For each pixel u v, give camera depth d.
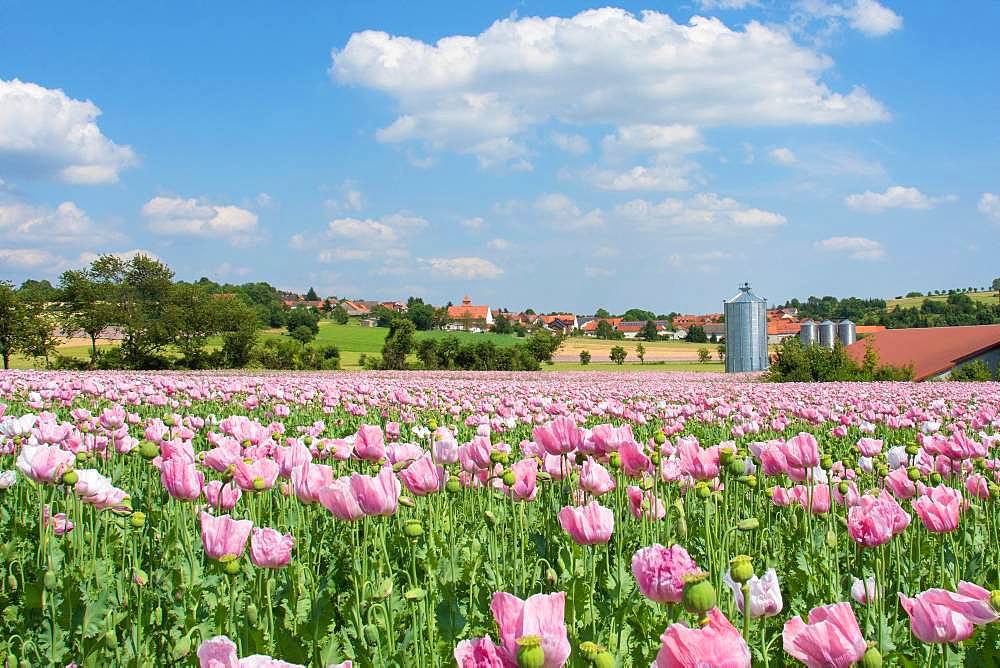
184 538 5.16
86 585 4.74
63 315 80.31
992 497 6.43
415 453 6.09
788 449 5.45
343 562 5.55
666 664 2.14
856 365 54.38
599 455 5.75
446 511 6.31
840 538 6.35
